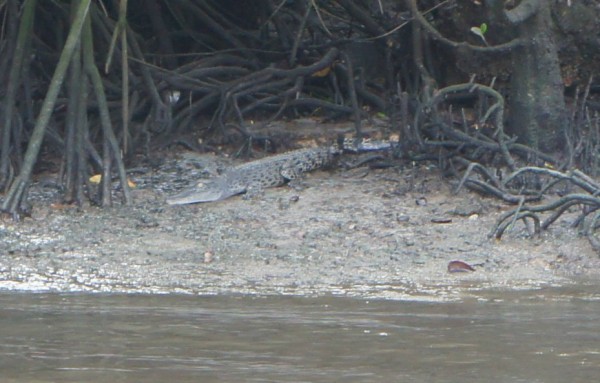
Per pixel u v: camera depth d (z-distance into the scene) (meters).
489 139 17.02
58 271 12.74
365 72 21.62
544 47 16.92
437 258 13.33
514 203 15.12
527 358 9.23
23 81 17.92
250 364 9.05
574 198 13.84
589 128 17.34
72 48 15.77
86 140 16.17
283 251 13.57
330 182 16.62
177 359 9.20
